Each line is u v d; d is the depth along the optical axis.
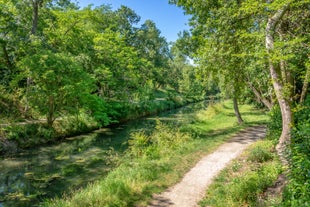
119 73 31.62
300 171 5.09
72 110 20.09
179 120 28.50
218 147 13.66
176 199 7.80
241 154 11.95
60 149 16.30
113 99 30.20
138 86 34.69
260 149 10.66
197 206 7.36
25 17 21.52
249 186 7.22
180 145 13.81
